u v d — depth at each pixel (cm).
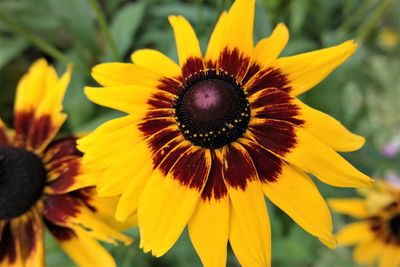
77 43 38
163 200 22
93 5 32
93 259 25
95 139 23
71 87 36
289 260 39
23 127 28
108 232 24
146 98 23
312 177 36
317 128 22
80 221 25
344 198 37
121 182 22
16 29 34
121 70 24
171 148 23
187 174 22
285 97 22
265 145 22
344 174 21
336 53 22
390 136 57
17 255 26
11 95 41
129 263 33
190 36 24
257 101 23
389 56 53
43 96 29
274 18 37
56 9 37
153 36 37
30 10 38
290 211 21
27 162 26
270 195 22
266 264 21
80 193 26
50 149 27
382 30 49
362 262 38
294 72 23
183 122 23
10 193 26
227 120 22
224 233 21
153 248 21
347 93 49
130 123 23
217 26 24
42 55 41
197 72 23
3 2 38
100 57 38
